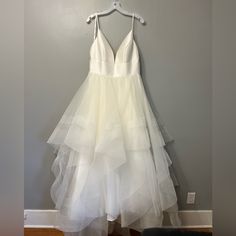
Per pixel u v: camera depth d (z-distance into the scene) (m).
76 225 1.85
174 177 2.15
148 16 2.04
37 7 2.03
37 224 2.14
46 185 2.13
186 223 2.17
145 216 1.90
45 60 2.05
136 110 1.90
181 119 2.12
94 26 2.03
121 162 1.79
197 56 2.09
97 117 1.87
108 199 1.83
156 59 2.07
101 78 1.92
